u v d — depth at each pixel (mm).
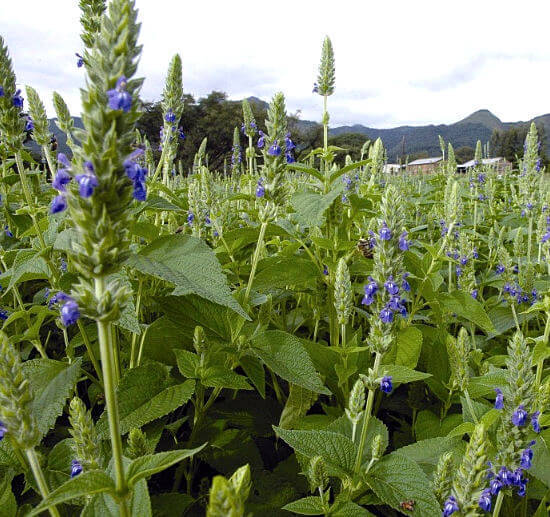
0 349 214
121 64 176
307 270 507
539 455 348
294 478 416
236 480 167
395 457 325
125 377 356
